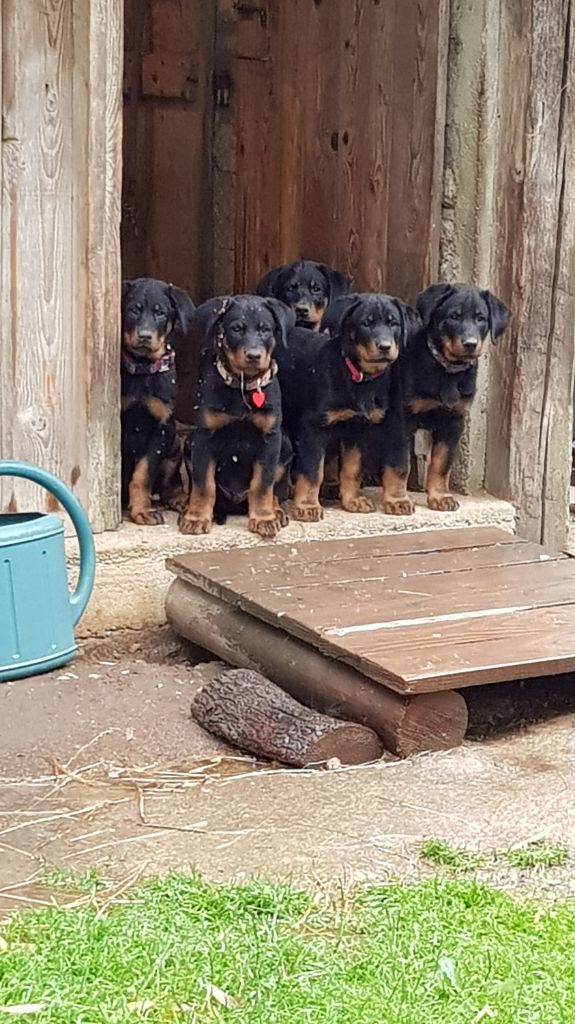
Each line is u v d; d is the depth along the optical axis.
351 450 2.57
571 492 3.23
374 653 1.84
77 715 1.93
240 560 2.26
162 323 2.40
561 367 2.70
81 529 2.16
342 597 2.07
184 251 3.65
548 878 1.42
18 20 2.21
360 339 2.42
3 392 2.28
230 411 2.37
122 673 2.11
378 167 2.83
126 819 1.58
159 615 2.36
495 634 1.94
